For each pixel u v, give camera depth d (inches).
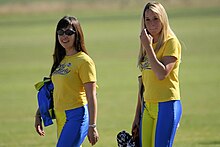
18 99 2647.6
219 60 3954.2
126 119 2055.9
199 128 1827.0
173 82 974.4
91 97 999.6
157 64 948.6
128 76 3341.5
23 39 6343.5
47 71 3727.9
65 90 1005.8
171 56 963.3
